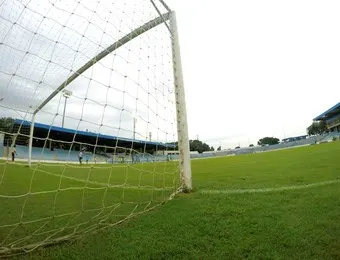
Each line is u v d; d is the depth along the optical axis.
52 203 3.51
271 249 1.74
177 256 1.73
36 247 1.95
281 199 3.06
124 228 2.31
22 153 11.03
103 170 8.80
